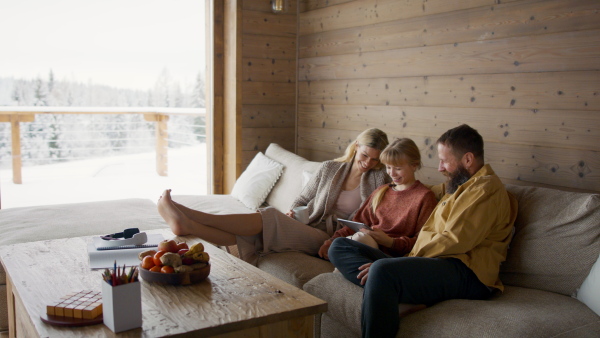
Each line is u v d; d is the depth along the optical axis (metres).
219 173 4.19
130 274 1.33
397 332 1.74
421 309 1.83
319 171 2.82
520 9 2.33
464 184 2.02
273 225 2.45
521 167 2.38
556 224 1.89
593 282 1.71
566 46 2.16
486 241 1.95
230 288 1.61
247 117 3.96
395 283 1.76
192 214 2.31
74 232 2.52
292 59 4.07
